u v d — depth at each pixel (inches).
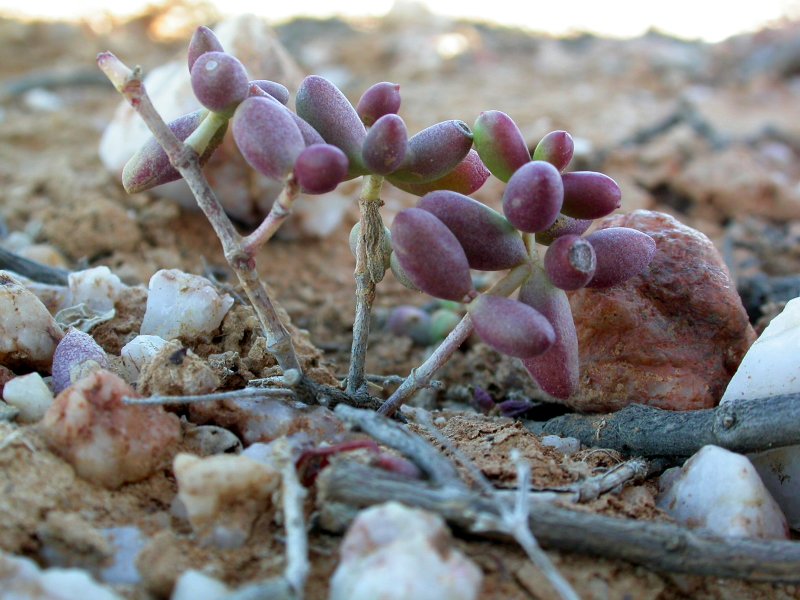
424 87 21.1
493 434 6.8
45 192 12.3
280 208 5.8
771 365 6.5
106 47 23.3
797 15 25.8
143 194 11.2
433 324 9.8
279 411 6.3
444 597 4.8
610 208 6.0
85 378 5.9
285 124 5.7
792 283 10.1
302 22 26.4
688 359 7.1
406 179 6.2
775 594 5.7
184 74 10.6
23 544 5.3
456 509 5.2
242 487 5.4
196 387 6.2
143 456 5.8
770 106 22.0
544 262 5.8
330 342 10.0
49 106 18.7
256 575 5.3
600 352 7.2
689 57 25.0
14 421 6.1
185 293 7.2
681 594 5.7
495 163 6.0
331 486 5.4
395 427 5.8
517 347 5.6
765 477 6.4
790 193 14.6
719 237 13.5
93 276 7.9
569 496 6.0
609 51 25.3
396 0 26.2
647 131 17.4
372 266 6.4
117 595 5.1
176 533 5.5
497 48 25.5
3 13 24.2
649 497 6.2
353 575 4.9
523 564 5.5
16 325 6.8
